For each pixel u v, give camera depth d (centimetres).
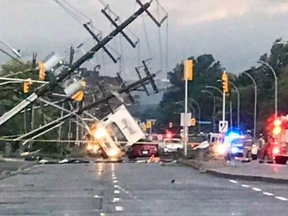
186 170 4081
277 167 4112
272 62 14012
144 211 1823
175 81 17612
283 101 10506
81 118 5688
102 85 6681
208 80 16775
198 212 1797
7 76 5803
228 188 2612
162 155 6350
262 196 2266
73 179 3180
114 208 1900
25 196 2291
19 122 5838
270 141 5253
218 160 5241
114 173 3712
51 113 6244
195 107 16325
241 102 12438
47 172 3803
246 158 5881
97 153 5869
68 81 5316
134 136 5728
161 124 17762
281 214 1748
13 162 4656
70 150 6156
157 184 2833
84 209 1880
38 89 5038
